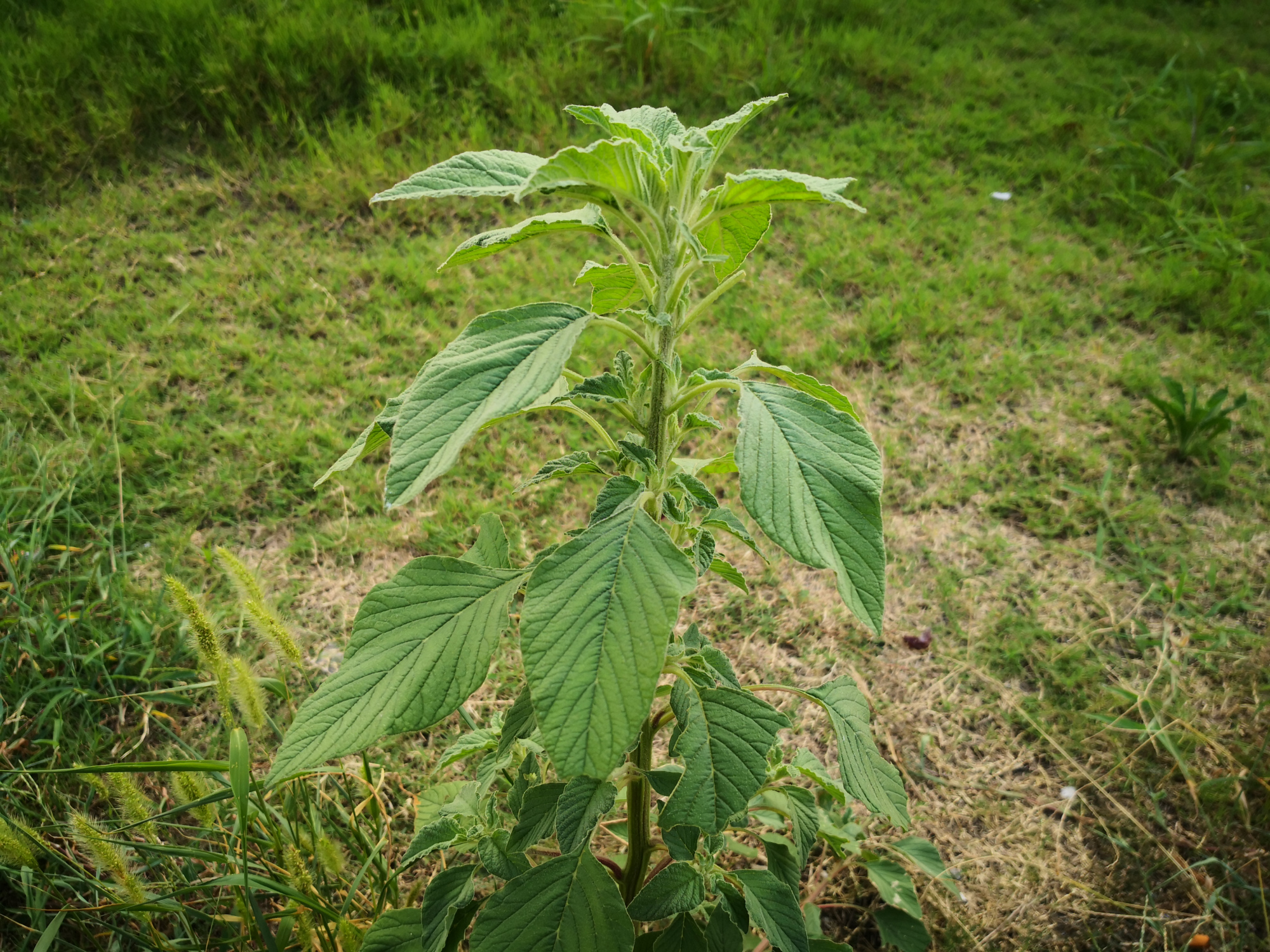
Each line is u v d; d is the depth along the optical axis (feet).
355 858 7.06
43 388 10.69
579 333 3.63
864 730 5.23
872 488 3.62
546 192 3.77
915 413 11.61
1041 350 12.41
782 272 13.55
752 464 3.61
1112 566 10.11
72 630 8.37
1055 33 20.02
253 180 14.16
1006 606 9.64
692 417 4.38
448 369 3.47
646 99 16.05
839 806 7.21
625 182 3.84
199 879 6.88
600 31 16.76
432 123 14.90
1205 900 7.36
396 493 3.21
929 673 9.05
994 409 11.68
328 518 10.00
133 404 10.67
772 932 4.83
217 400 10.93
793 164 15.01
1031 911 7.39
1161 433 11.50
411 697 3.90
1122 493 10.75
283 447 10.39
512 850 4.65
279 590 9.27
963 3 20.45
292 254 13.05
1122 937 7.23
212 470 10.29
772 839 5.65
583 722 3.32
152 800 7.65
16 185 13.62
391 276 12.79
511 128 15.28
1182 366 12.36
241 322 12.01
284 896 5.61
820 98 16.71
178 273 12.67
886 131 16.25
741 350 12.01
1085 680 9.00
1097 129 16.40
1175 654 9.21
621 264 4.61
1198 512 10.69
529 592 3.63
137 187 13.88
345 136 14.56
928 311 12.73
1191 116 16.97
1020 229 14.43
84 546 9.40
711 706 4.24
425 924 4.85
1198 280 13.53
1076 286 13.70
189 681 8.38
